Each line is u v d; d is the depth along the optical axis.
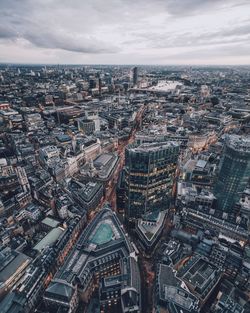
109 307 193.25
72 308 191.50
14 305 184.50
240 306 181.00
